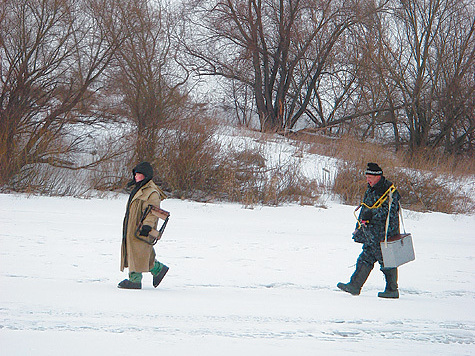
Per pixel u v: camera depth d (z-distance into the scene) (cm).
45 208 5344
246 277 2947
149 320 1867
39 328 1686
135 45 6719
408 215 6644
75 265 2948
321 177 7431
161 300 2206
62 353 1433
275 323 1944
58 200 5788
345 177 7188
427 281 3097
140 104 6688
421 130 11194
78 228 4272
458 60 10919
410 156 8669
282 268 3262
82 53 6875
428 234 5603
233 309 2117
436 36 10919
